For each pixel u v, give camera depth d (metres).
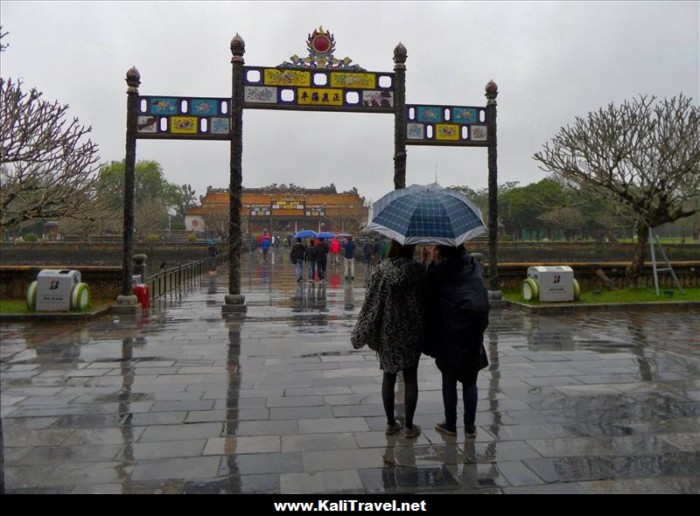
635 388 6.52
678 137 15.07
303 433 5.02
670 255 33.22
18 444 4.72
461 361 4.71
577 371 7.32
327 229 79.81
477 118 13.35
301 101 12.44
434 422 5.34
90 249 40.28
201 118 12.41
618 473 4.21
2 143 12.28
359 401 6.00
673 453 4.59
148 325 10.97
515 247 38.28
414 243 4.49
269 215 79.88
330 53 12.55
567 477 4.14
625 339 9.59
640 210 15.56
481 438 4.91
